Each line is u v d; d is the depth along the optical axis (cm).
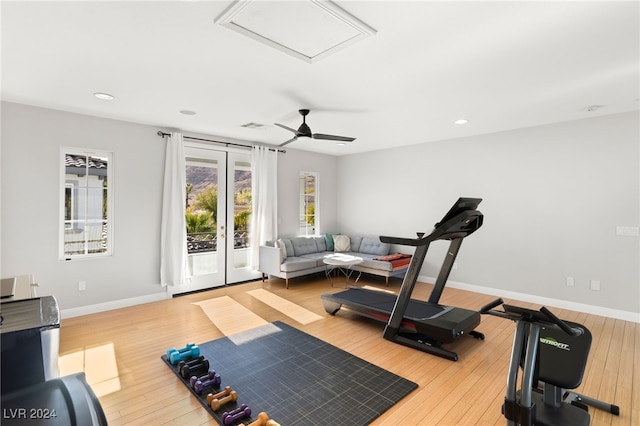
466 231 336
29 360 126
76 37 223
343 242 673
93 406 116
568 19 200
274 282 583
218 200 546
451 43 231
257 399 233
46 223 384
